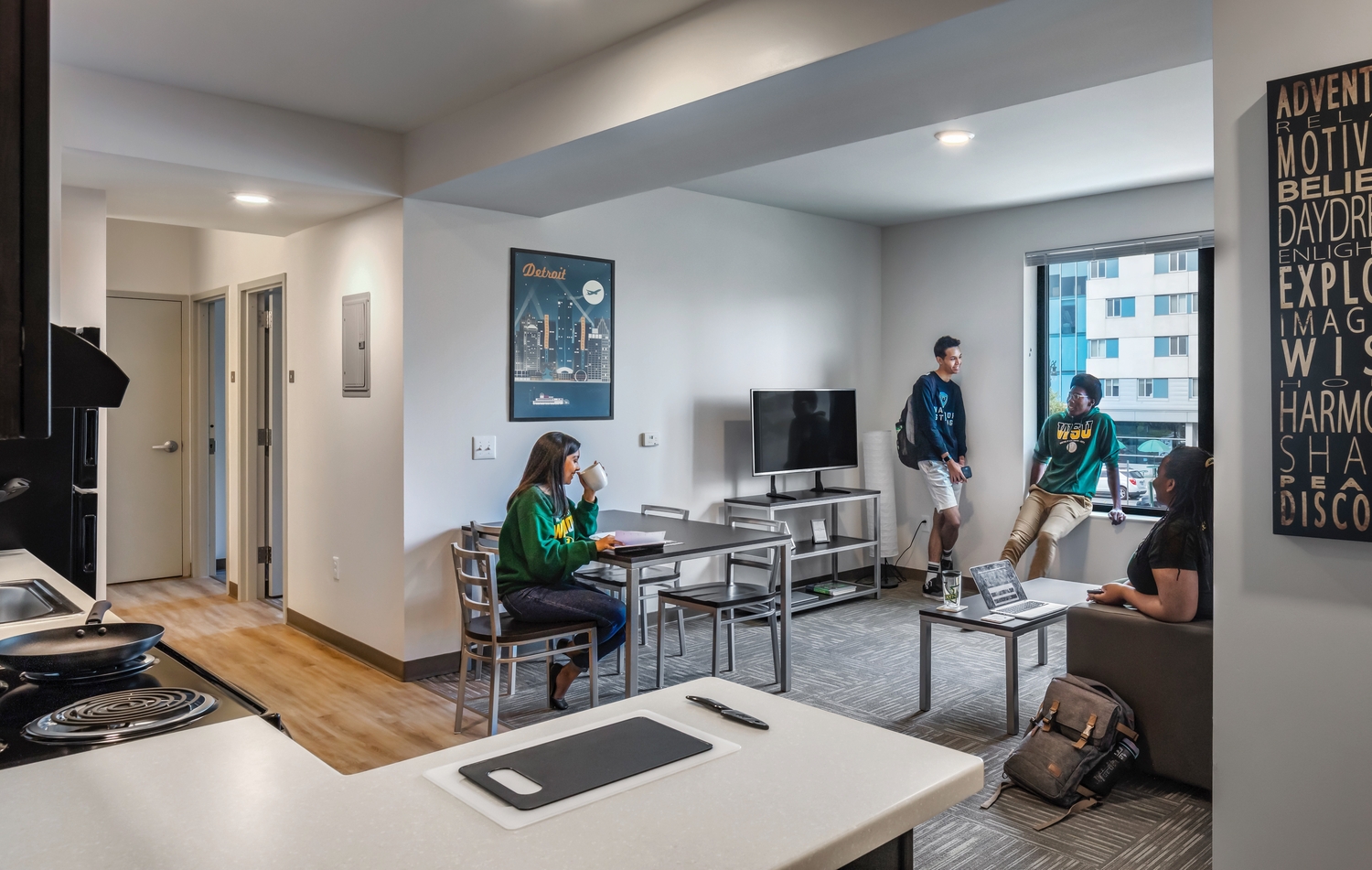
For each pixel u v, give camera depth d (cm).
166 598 593
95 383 118
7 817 106
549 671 383
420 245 423
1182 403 546
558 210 448
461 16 286
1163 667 298
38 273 68
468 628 353
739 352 571
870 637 503
